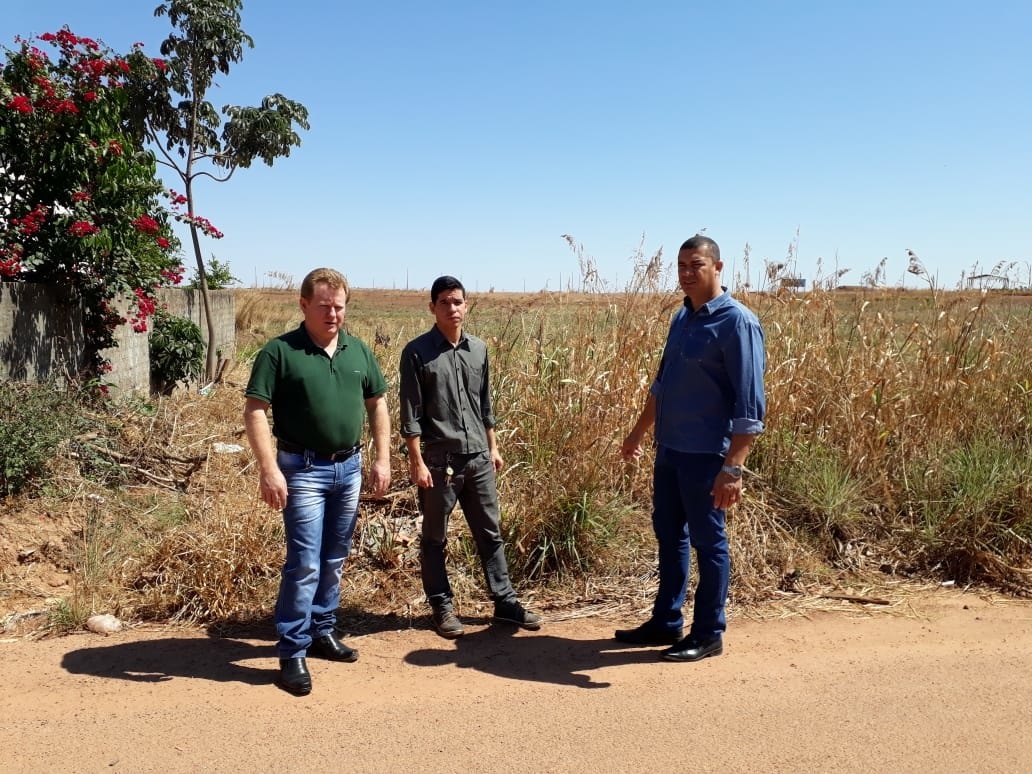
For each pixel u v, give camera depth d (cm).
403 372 434
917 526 560
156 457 664
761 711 346
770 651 417
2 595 460
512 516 541
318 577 384
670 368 414
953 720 337
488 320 727
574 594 502
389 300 4444
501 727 330
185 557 488
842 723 334
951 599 495
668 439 413
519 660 407
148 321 1027
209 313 1262
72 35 771
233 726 329
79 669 384
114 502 576
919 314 748
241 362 1448
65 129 753
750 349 386
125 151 810
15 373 680
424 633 445
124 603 461
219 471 675
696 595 412
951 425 664
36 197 759
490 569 458
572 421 597
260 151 1295
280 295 2319
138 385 971
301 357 379
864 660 404
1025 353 728
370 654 415
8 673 377
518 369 662
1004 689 368
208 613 451
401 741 317
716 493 390
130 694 358
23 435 565
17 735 318
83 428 657
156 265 920
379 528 549
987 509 552
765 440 629
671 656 404
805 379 671
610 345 664
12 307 677
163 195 870
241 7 1266
